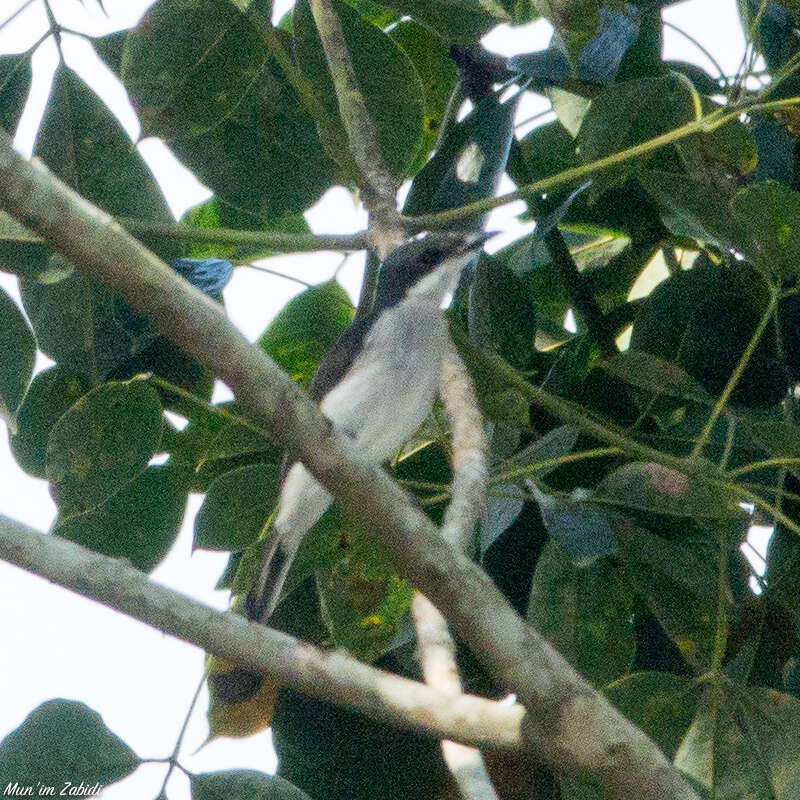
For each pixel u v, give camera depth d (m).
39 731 7.56
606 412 9.40
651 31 9.71
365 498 5.82
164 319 5.51
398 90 9.54
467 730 5.94
